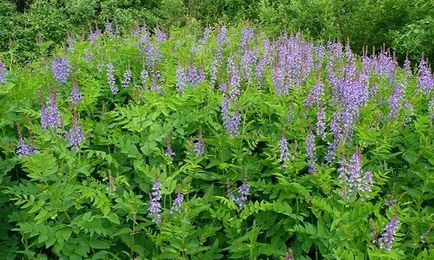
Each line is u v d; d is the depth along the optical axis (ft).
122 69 20.36
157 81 18.79
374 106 16.92
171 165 14.37
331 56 22.36
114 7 49.21
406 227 13.66
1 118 15.53
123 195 13.26
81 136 13.94
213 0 49.55
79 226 12.49
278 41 23.98
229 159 15.17
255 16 46.52
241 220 13.01
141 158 14.43
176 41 24.09
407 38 34.42
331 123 15.02
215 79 18.71
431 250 12.01
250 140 15.66
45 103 16.40
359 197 14.01
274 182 15.03
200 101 16.51
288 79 17.71
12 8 48.39
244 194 13.88
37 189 13.26
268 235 13.67
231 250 12.71
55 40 45.50
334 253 11.66
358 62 22.77
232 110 15.89
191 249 12.58
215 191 14.57
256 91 17.53
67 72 18.80
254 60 20.38
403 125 16.81
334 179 13.99
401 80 19.49
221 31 25.53
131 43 22.26
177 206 12.65
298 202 13.98
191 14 48.80
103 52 20.79
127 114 15.16
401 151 15.85
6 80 17.63
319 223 12.68
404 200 14.56
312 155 14.29
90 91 17.07
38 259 12.71
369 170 13.83
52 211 12.62
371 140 14.89
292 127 15.51
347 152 14.82
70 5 48.39
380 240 11.69
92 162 14.53
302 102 16.72
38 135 15.12
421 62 20.76
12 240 13.96
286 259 10.21
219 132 15.94
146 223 12.97
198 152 14.35
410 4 36.68
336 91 17.66
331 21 37.50
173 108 15.66
